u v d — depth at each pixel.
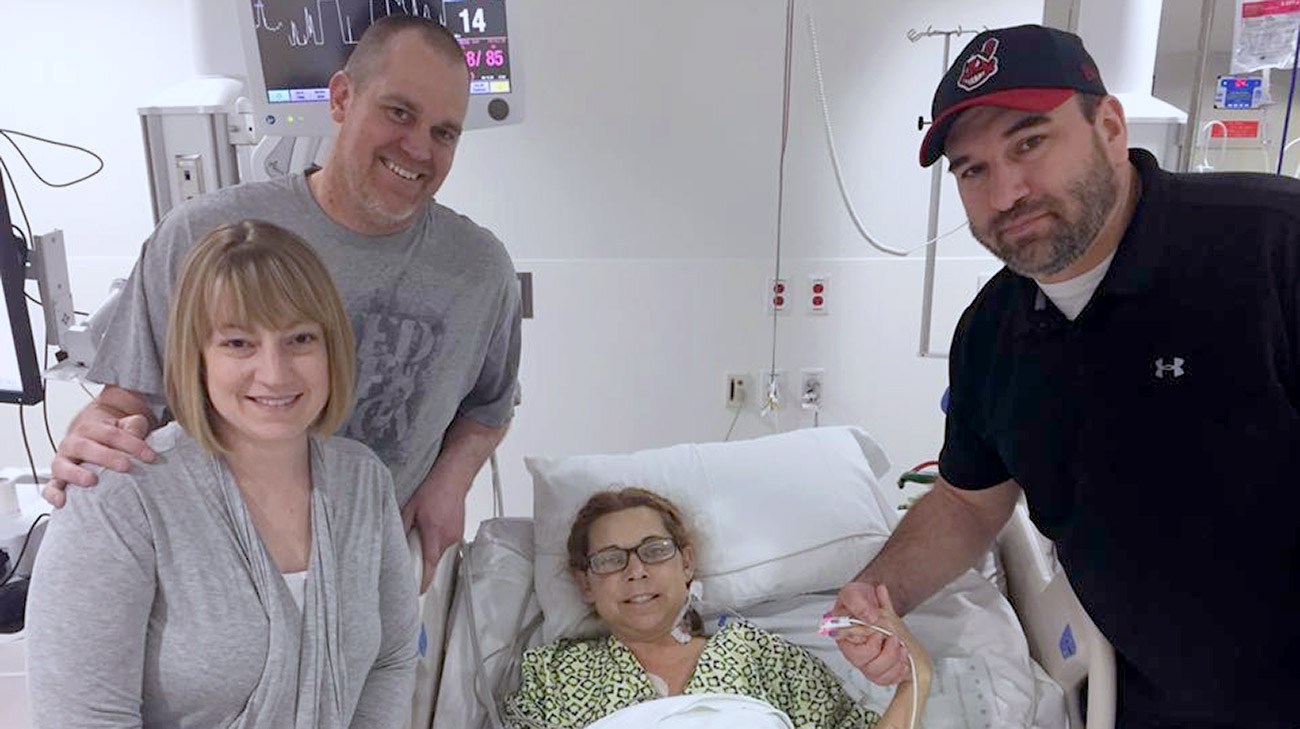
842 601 1.34
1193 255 1.02
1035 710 1.40
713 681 1.45
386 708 1.07
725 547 1.72
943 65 2.46
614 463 1.81
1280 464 1.00
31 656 0.85
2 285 1.38
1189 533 1.06
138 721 0.88
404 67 1.15
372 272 1.27
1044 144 1.00
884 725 1.32
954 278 2.71
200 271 0.85
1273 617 1.06
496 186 2.59
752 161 2.60
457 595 1.60
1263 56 1.64
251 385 0.86
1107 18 1.78
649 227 2.64
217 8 1.82
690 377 2.76
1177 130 1.79
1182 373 1.03
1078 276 1.10
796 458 1.86
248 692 0.91
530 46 2.49
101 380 1.18
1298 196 1.01
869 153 2.60
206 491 0.89
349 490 1.01
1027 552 1.65
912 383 2.80
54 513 0.88
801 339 2.75
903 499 2.27
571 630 1.61
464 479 1.49
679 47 2.51
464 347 1.37
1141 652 1.17
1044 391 1.16
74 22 2.55
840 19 2.50
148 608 0.87
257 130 1.64
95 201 2.68
